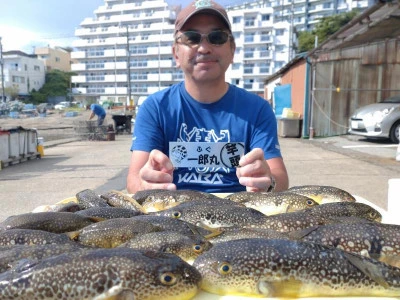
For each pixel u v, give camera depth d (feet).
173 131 2.78
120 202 2.08
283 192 2.13
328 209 1.79
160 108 2.79
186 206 1.88
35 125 25.16
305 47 48.57
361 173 6.57
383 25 8.79
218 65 2.60
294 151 9.53
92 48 76.54
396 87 12.21
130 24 76.43
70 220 1.72
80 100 76.07
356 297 1.17
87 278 1.09
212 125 2.76
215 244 1.39
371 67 12.26
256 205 2.02
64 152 11.59
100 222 1.61
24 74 73.05
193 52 2.57
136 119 2.90
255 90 62.28
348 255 1.22
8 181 7.01
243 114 2.78
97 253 1.16
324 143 10.96
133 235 1.53
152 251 1.20
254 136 2.76
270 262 1.18
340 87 12.38
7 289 1.09
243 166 2.20
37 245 1.37
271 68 61.41
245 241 1.27
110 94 74.02
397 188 2.57
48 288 1.09
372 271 1.19
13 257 1.27
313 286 1.18
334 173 6.63
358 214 1.79
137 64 72.33
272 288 1.17
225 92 2.81
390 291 1.18
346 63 12.28
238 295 1.18
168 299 1.11
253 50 62.59
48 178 7.21
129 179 2.58
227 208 1.84
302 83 13.44
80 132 15.74
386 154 8.51
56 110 55.88
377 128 10.03
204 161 2.73
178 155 2.75
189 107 2.78
